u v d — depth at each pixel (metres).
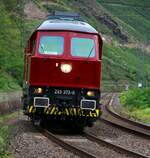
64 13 47.84
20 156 28.81
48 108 42.03
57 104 42.09
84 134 41.91
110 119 64.62
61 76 42.25
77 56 42.62
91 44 43.16
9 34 120.44
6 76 97.38
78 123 44.06
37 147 32.97
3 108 62.22
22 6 135.12
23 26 126.06
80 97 42.38
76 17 47.59
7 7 136.00
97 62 42.50
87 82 42.41
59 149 32.69
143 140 40.31
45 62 42.19
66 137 40.22
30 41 45.62
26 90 45.12
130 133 45.62
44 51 42.56
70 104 42.19
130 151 31.25
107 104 105.69
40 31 43.12
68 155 30.20
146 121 63.22
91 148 33.97
